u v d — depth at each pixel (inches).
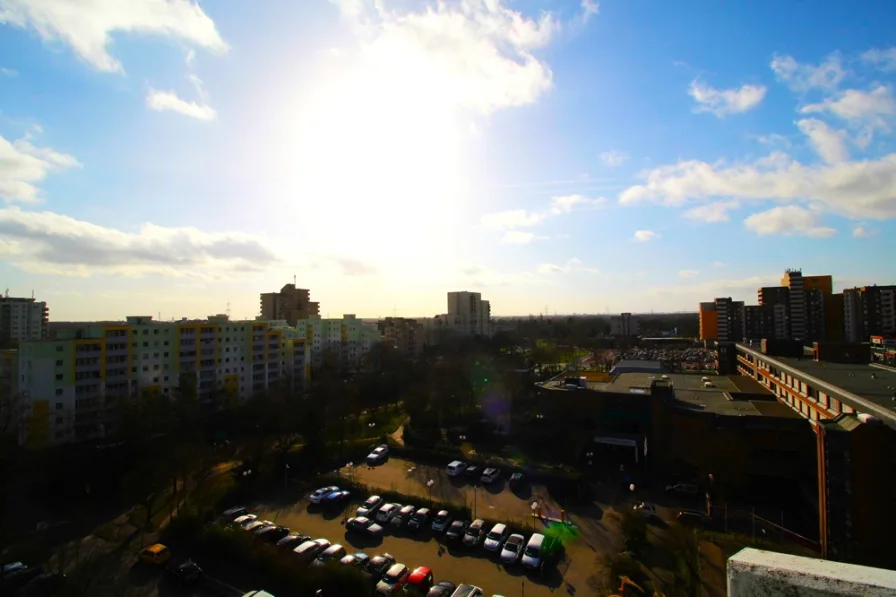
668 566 1317.7
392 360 4751.5
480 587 1238.3
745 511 1692.9
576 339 7691.9
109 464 2044.8
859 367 2262.6
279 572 1248.2
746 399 2409.0
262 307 6638.8
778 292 5974.4
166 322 3169.3
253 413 2768.2
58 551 1441.9
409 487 1939.0
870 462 1312.7
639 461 2162.9
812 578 129.0
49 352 2420.0
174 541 1476.4
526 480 2001.7
